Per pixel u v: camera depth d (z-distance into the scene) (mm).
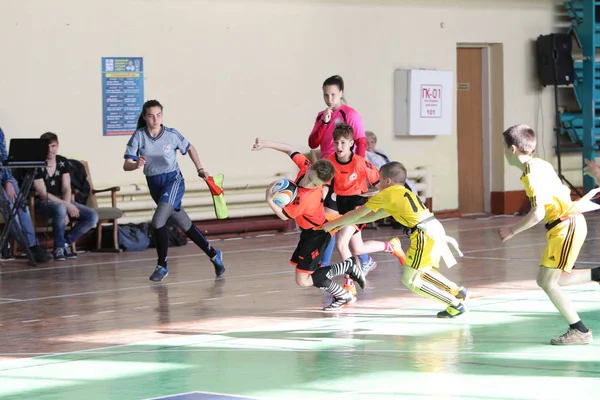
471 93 23375
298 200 10328
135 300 11797
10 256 16203
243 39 19469
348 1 20859
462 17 22609
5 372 7988
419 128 21641
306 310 10766
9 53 16859
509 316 10023
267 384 7332
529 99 23734
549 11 23984
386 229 20484
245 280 13336
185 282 13258
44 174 16234
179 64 18688
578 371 7527
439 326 9570
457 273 13422
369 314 10367
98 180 17828
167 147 13531
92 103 17734
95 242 17359
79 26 17547
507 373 7504
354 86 21016
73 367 8125
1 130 15711
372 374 7578
